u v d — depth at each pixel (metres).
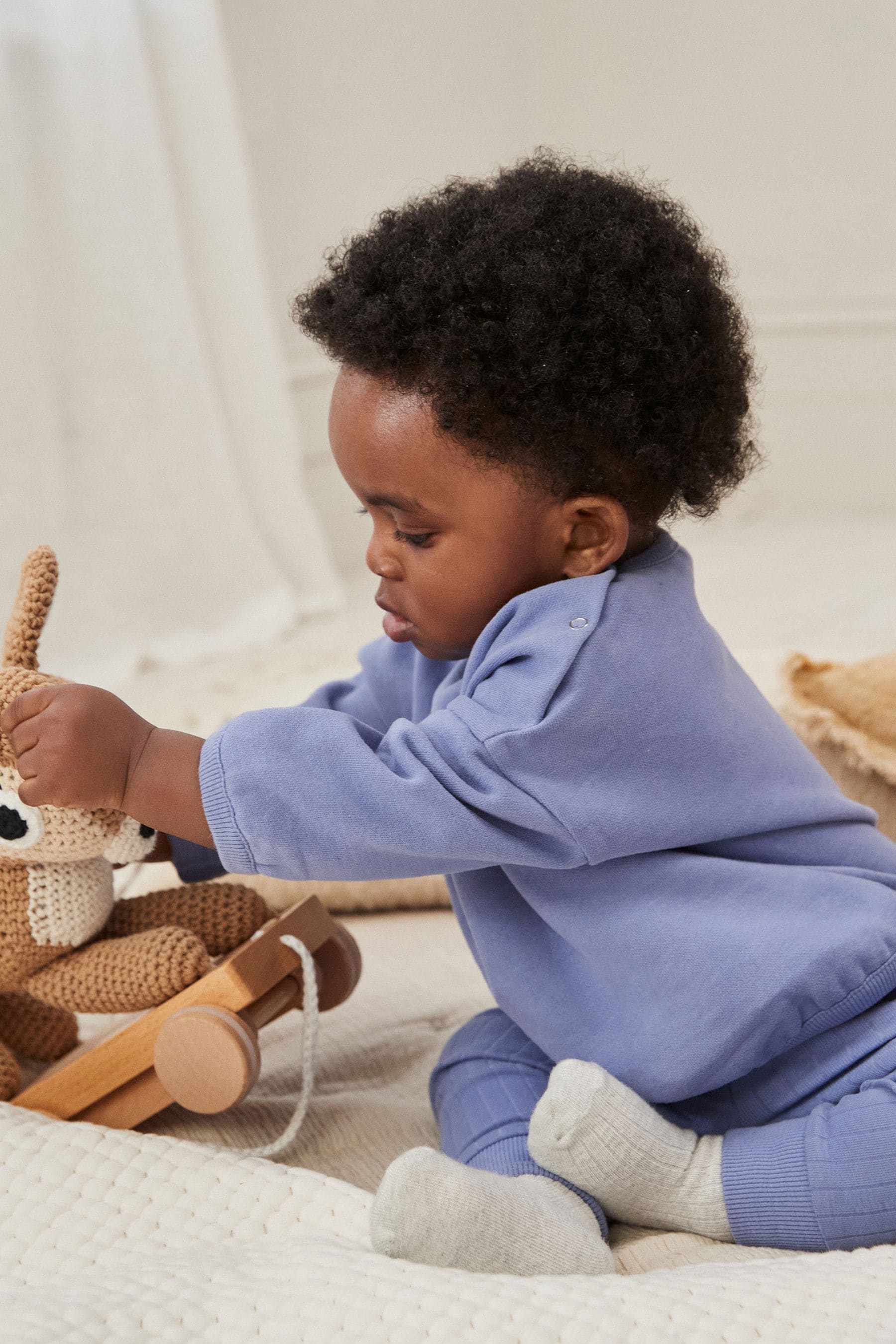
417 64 3.02
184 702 2.04
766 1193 0.69
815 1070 0.73
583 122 3.46
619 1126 0.70
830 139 3.30
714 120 3.38
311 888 1.16
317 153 2.81
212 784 0.69
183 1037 0.73
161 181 2.21
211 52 2.30
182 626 2.36
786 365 3.46
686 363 0.71
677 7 3.32
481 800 0.69
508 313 0.68
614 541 0.74
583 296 0.69
